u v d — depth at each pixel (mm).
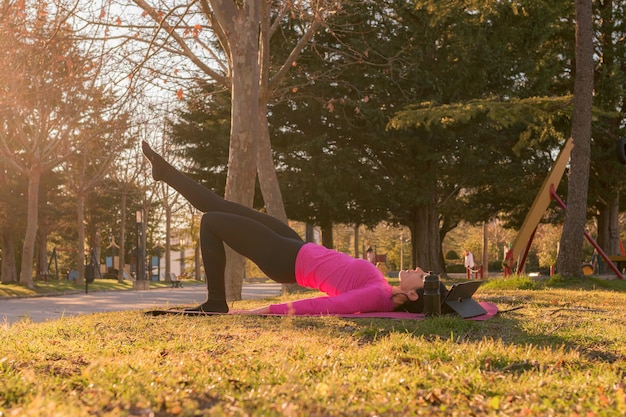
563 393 4035
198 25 17625
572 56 35969
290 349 5867
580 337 7051
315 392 3820
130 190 58125
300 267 8906
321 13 19234
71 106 31859
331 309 8711
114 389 3891
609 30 34938
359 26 30594
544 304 11688
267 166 21594
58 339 6965
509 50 32594
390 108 32312
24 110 32500
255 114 16547
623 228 80750
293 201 33344
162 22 17078
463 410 3582
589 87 19250
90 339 6906
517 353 5621
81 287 41875
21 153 44094
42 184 52000
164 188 64250
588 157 19438
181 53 19391
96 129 33906
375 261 65125
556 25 32156
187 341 6480
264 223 9258
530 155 35688
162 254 88438
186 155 35531
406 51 30922
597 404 3668
